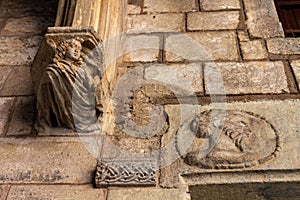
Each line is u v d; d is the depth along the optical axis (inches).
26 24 99.3
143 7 96.5
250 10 92.0
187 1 96.8
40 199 61.1
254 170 61.7
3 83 82.0
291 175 61.4
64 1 79.5
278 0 99.8
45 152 67.3
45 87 66.4
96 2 77.2
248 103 73.0
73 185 62.8
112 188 61.8
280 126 68.2
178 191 60.9
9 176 64.5
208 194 62.5
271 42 84.2
